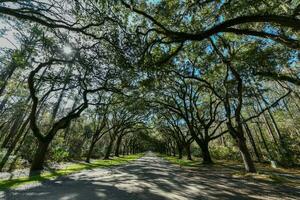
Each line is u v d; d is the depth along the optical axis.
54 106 32.66
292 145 29.50
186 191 10.48
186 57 19.72
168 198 8.88
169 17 11.20
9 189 9.93
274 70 15.05
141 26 11.81
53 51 15.03
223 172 19.58
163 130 59.84
